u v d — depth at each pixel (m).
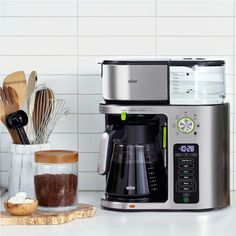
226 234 2.21
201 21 2.75
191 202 2.45
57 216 2.32
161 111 2.42
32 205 2.33
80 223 2.33
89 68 2.76
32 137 2.65
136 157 2.46
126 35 2.75
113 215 2.42
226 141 2.49
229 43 2.75
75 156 2.42
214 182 2.46
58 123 2.77
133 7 2.75
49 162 2.39
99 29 2.75
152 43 2.75
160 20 2.75
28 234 2.20
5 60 2.77
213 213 2.45
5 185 2.79
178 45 2.75
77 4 2.75
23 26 2.76
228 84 2.76
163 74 2.41
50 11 2.76
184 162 2.44
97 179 2.78
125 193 2.45
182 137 2.44
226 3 2.74
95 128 2.77
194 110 2.43
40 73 2.77
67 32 2.76
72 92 2.77
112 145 2.45
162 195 2.48
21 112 2.57
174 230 2.25
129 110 2.41
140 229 2.26
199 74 2.43
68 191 2.39
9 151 2.64
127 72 2.40
